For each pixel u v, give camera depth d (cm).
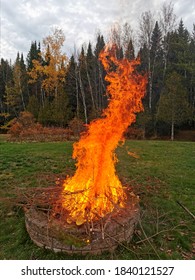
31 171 823
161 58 2988
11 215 537
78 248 402
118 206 475
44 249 419
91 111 2639
